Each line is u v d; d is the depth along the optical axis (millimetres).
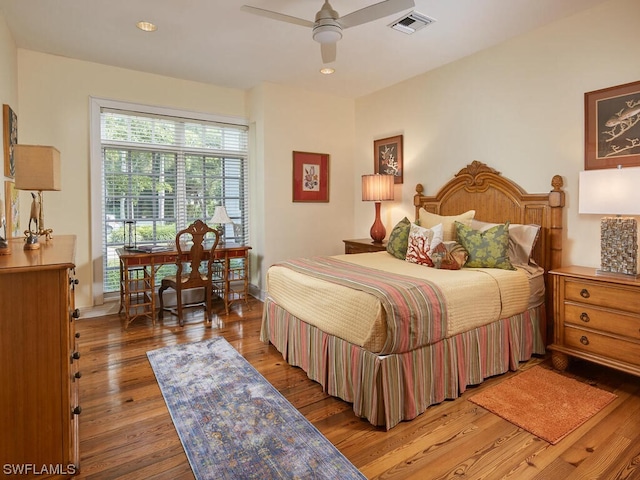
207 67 4051
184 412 2207
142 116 4273
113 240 4234
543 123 3158
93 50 3639
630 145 2670
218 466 1752
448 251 2932
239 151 4934
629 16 2648
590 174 2541
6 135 2873
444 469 1727
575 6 2801
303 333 2703
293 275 2879
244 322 3926
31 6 2809
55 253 1769
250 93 4816
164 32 3236
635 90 2637
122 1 2732
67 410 1605
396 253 3502
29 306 1530
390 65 3951
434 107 4086
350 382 2252
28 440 1557
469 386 2518
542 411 2199
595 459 1790
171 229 4555
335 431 2037
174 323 3887
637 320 2307
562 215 3072
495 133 3514
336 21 2316
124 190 4270
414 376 2160
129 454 1839
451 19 2965
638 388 2475
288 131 4703
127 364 2869
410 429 2051
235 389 2486
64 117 3852
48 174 2162
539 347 2992
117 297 4262
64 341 1587
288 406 2281
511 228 3156
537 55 3170
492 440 1942
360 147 5160
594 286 2500
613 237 2510
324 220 5062
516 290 2740
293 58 3787
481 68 3600
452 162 3932
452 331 2320
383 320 2037
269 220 4629
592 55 2840
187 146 4590
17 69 3572
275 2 2721
